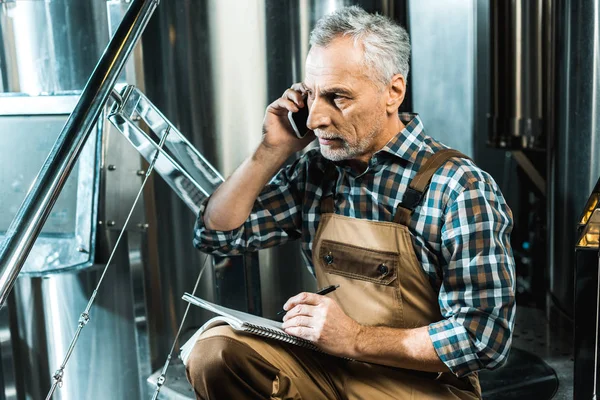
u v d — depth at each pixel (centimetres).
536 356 241
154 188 229
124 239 225
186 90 223
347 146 150
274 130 164
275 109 164
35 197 144
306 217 170
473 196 145
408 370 158
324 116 148
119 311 230
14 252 138
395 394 156
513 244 326
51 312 231
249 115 224
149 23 221
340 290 160
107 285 228
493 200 147
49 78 223
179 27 220
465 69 263
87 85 162
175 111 224
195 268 236
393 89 151
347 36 145
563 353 245
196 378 151
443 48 264
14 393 236
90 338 232
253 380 150
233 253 178
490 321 142
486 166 339
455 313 145
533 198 318
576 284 156
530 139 293
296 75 226
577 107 245
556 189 262
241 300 183
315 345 154
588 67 238
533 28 282
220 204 170
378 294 155
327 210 163
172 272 235
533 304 296
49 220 215
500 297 143
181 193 193
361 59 145
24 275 213
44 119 217
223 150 226
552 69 270
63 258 212
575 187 250
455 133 268
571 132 249
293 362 157
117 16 207
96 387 236
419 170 152
